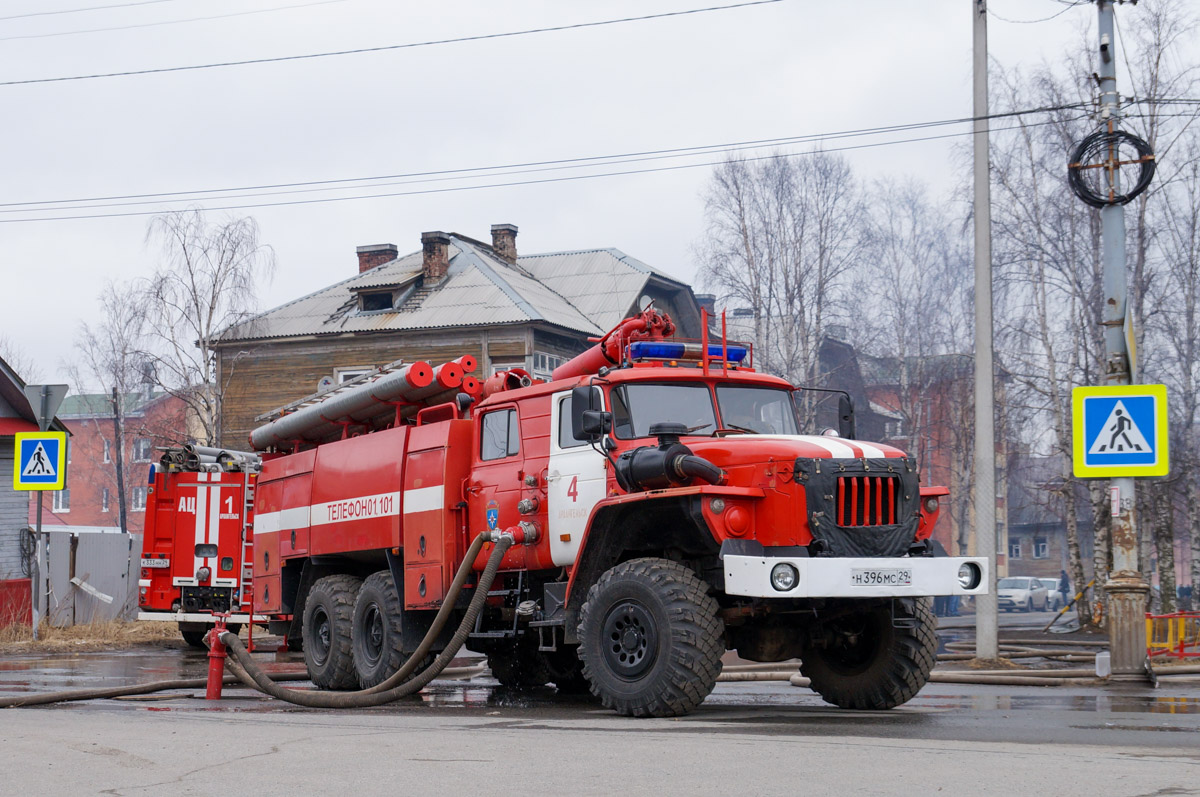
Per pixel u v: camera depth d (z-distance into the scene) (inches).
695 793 205.6
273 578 594.2
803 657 402.0
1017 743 268.8
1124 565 508.1
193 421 1855.3
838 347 1678.2
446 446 466.9
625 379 402.3
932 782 212.2
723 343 425.1
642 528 383.2
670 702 345.4
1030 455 1457.9
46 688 506.0
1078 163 541.3
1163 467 499.5
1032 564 2842.0
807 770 227.1
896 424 1833.2
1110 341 532.1
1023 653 673.0
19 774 240.8
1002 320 1236.5
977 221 597.0
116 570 985.5
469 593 459.5
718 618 351.9
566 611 391.5
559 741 278.1
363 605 509.0
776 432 419.8
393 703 442.0
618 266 1838.1
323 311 1739.7
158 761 254.8
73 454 2915.8
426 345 1642.5
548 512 421.7
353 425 552.1
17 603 861.2
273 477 605.3
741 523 348.8
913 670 375.6
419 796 208.1
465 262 1749.5
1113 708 381.7
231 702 437.1
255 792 215.5
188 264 1517.0
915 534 363.6
